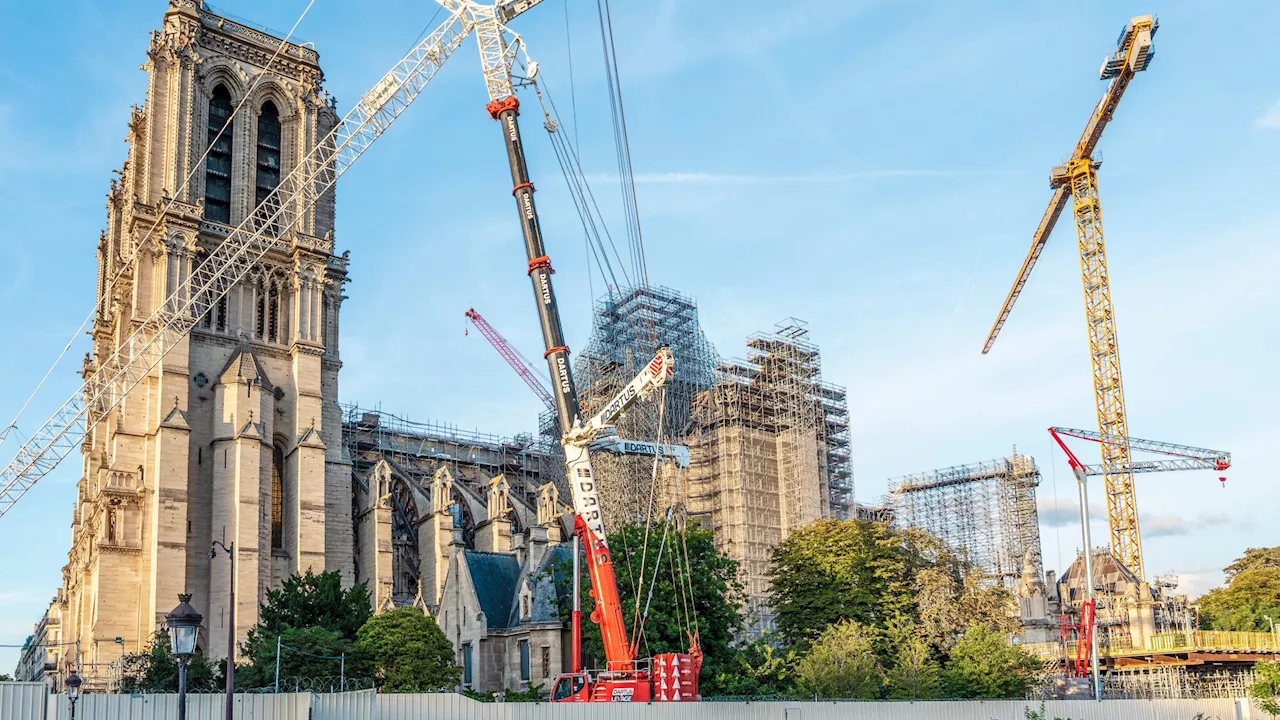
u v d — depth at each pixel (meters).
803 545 107.69
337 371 124.06
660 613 79.75
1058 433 96.94
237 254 112.81
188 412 109.00
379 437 156.25
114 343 126.06
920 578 103.88
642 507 146.62
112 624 100.75
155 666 77.25
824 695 76.56
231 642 40.53
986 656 88.12
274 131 126.69
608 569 62.94
